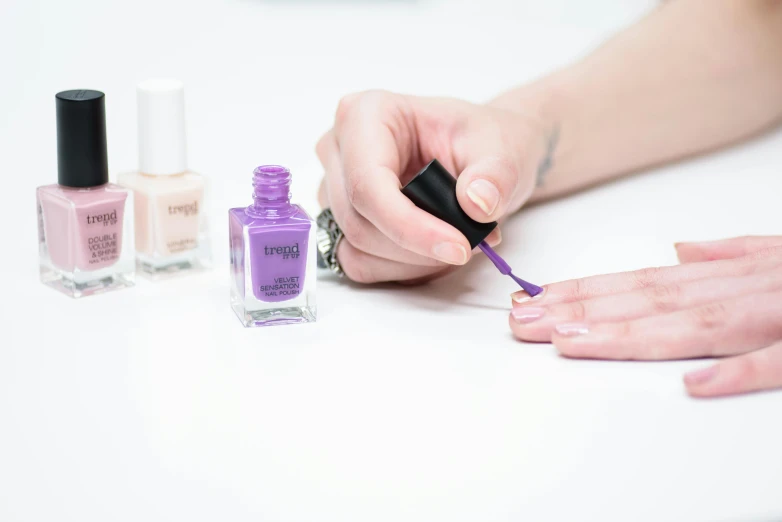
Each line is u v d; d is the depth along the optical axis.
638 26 0.65
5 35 0.84
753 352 0.44
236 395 0.44
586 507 0.39
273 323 0.50
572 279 0.51
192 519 0.38
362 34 0.91
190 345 0.48
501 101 0.60
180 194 0.54
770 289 0.47
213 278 0.54
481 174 0.48
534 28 0.93
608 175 0.64
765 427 0.42
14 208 0.60
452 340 0.48
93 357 0.47
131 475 0.40
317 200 0.61
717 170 0.65
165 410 0.43
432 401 0.44
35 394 0.44
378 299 0.52
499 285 0.53
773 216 0.59
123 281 0.53
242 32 0.90
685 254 0.52
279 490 0.39
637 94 0.62
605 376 0.45
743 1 0.64
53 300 0.52
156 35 0.87
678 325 0.46
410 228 0.48
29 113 0.71
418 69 0.81
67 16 0.90
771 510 0.39
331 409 0.43
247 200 0.61
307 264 0.49
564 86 0.62
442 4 1.01
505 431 0.42
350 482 0.40
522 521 0.38
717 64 0.63
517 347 0.48
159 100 0.53
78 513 0.38
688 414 0.43
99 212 0.52
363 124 0.50
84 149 0.52
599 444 0.41
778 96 0.65
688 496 0.39
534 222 0.59
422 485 0.40
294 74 0.80
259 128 0.71
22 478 0.40
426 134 0.53
